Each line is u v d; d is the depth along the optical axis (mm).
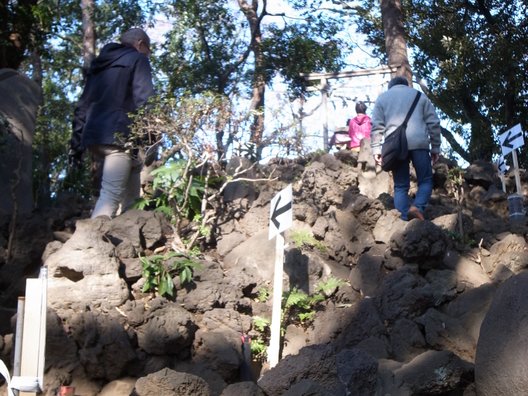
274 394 3402
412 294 4094
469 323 4031
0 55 8336
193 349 3898
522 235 5195
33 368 2832
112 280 4012
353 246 4832
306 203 5199
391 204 5598
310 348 3482
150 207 5168
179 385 3320
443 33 14242
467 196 6324
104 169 4809
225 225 4945
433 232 4371
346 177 6121
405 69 11180
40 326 2859
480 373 3395
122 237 4465
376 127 5527
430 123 5488
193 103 4676
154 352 3840
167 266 4203
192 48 14203
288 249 4445
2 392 3652
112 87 4793
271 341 3869
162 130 4699
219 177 5152
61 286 3992
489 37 13555
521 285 3398
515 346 3273
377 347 3926
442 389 3508
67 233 4980
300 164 6188
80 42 17281
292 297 4195
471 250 4820
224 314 4055
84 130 4773
